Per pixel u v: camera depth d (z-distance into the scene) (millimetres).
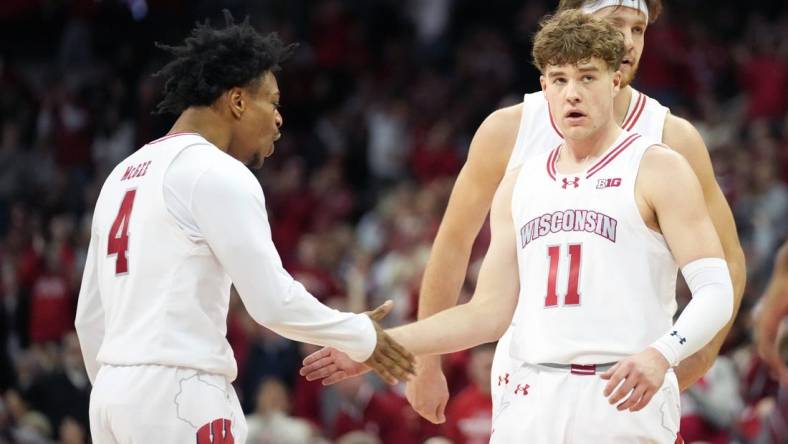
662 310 5375
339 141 25203
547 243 5438
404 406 12766
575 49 5348
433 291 6785
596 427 5199
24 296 17719
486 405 12047
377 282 17953
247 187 5613
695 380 6125
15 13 27391
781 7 27641
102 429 5723
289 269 18844
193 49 5945
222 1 27109
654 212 5371
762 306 8875
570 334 5305
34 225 18578
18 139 23719
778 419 9469
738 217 19328
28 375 15109
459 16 28859
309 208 22469
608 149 5496
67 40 26469
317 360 5840
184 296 5590
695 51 25859
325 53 27562
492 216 5992
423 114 25891
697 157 6273
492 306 5832
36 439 13570
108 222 5863
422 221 19328
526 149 6402
